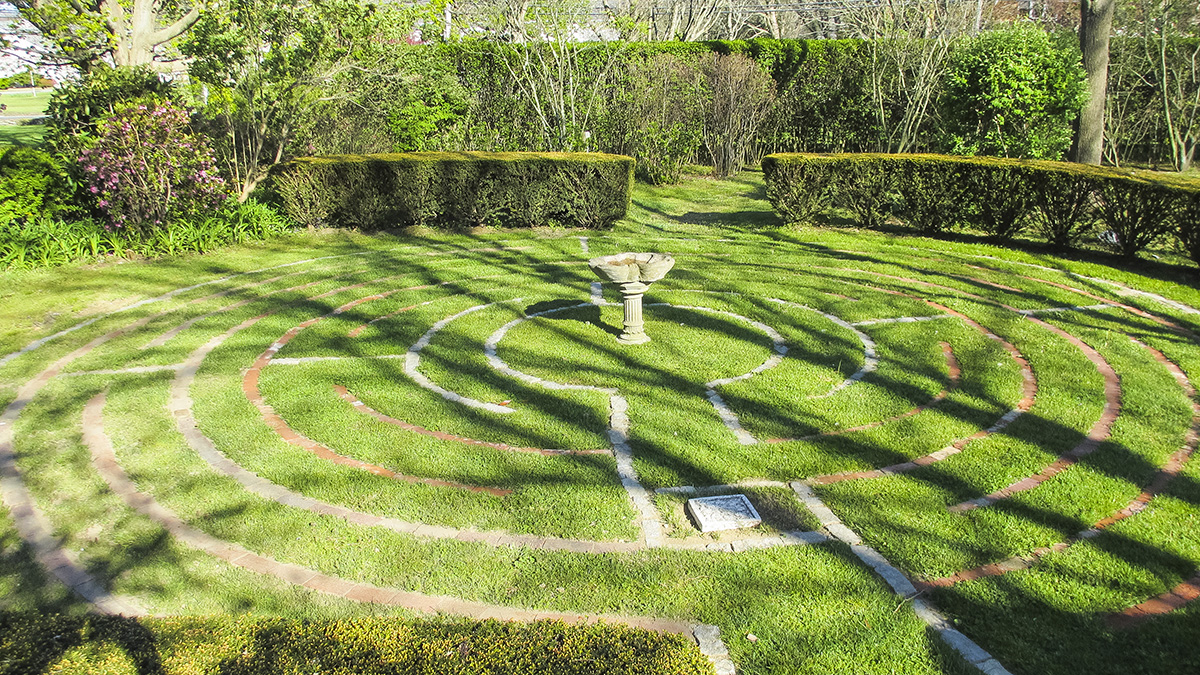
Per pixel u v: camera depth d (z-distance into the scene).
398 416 5.98
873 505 4.68
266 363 7.15
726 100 19.19
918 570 4.08
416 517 4.60
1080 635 3.58
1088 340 7.61
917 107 17.50
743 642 3.57
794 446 5.44
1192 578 3.98
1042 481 4.96
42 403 6.30
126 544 4.38
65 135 12.55
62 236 11.02
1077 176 11.26
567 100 18.27
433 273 10.55
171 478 5.09
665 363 7.08
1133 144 19.20
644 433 5.63
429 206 13.52
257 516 4.62
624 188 13.70
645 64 19.09
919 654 3.48
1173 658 3.42
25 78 14.41
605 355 7.29
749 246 12.18
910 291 9.51
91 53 14.23
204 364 7.14
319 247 12.34
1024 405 6.14
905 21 18.56
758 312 8.59
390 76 15.65
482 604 3.87
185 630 3.60
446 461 5.25
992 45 13.93
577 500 4.76
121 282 10.02
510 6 17.55
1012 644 3.53
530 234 13.37
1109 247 11.54
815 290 9.52
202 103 15.09
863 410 6.04
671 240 12.70
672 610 3.79
